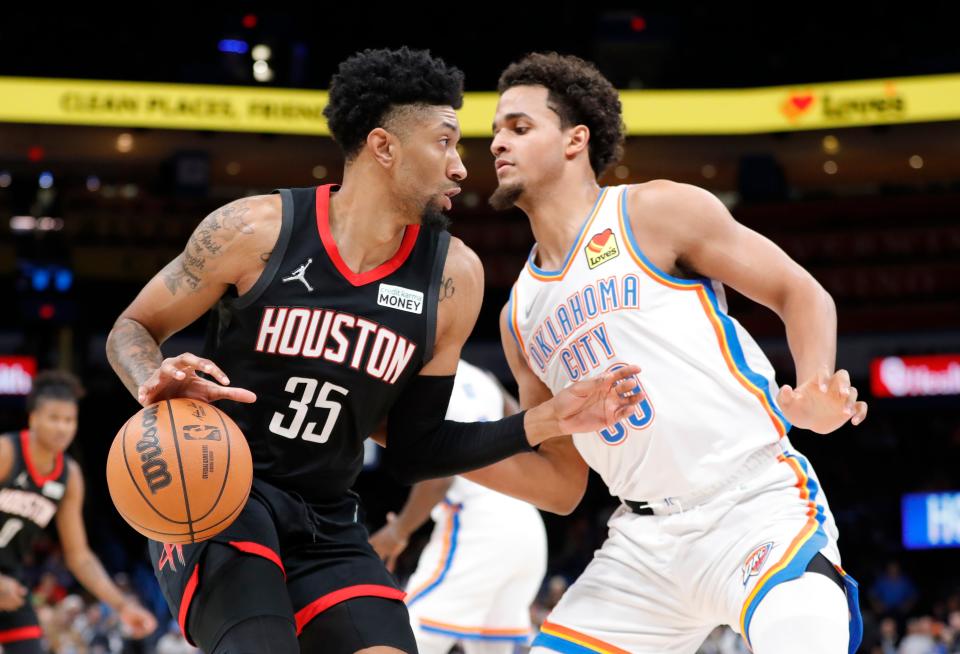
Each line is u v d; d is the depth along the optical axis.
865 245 19.55
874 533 16.97
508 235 20.59
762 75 20.05
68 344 19.62
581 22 20.20
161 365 2.58
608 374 2.90
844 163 19.67
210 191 20.83
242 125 17.09
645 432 3.19
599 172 3.60
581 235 3.30
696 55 20.23
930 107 16.47
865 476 17.73
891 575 15.57
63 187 20.39
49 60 19.39
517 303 3.49
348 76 2.91
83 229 20.34
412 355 2.96
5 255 20.17
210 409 2.67
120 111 16.88
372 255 2.93
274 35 18.78
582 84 3.42
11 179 20.16
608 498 17.75
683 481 3.17
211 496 2.56
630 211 3.27
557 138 3.37
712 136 18.66
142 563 16.70
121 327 2.89
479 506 5.21
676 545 3.16
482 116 17.28
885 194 20.72
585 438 3.34
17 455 5.37
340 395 2.88
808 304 3.08
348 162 2.96
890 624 12.84
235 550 2.75
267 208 2.89
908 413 18.33
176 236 20.44
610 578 3.29
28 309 19.70
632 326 3.20
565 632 3.30
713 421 3.15
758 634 2.83
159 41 19.48
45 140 18.50
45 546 15.69
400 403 3.10
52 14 19.48
